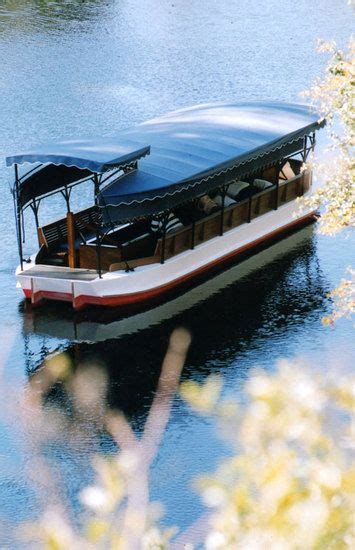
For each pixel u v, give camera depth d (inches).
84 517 641.6
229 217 1143.0
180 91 1996.8
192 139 1109.1
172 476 697.6
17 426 784.9
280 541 116.8
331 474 120.0
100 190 969.5
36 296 1008.2
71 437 765.9
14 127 1691.7
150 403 823.1
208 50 2400.3
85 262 1024.9
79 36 2517.2
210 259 1108.5
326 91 807.7
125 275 1000.9
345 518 116.6
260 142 1125.7
